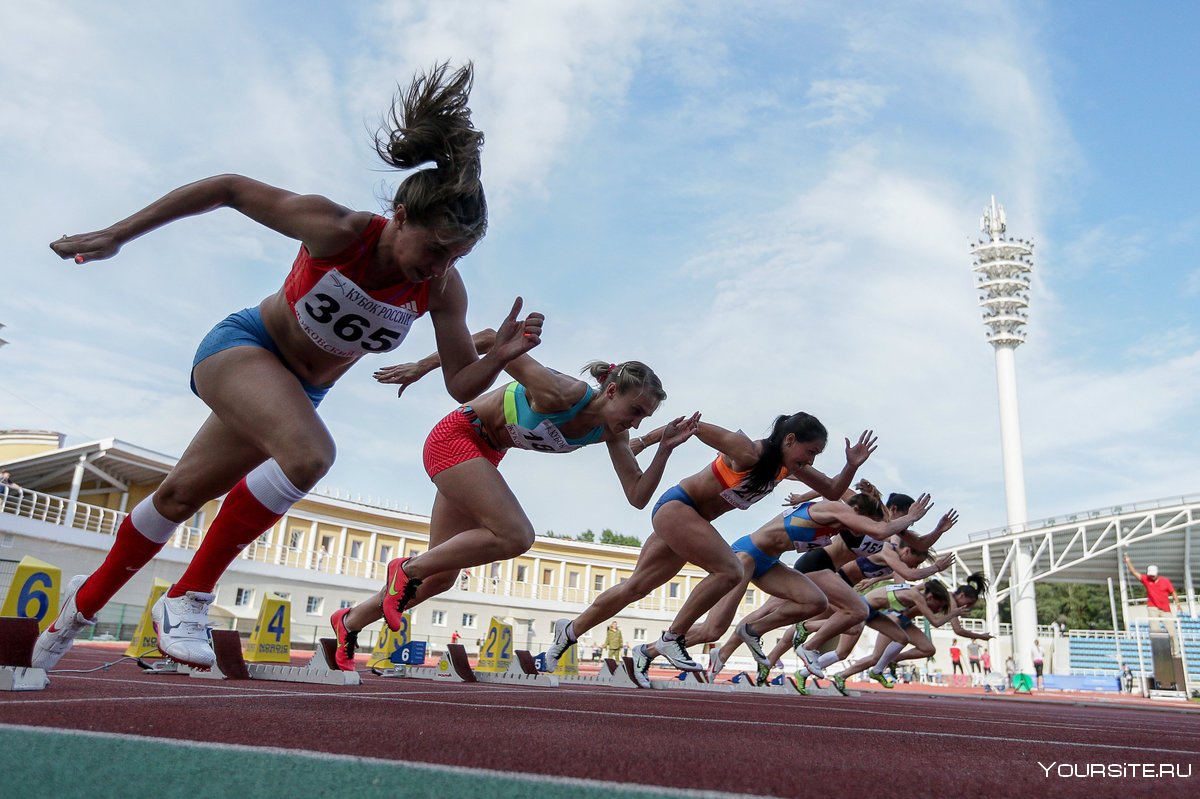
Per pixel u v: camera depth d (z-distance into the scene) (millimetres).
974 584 9914
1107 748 2500
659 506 6367
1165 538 36344
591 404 4398
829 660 9477
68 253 2447
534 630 36469
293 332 2947
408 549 35156
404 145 2578
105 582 3211
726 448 5922
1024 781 1589
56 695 2213
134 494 28016
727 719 3035
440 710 2545
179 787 1135
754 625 8352
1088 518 33531
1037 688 29328
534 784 1223
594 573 39844
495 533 4340
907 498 8570
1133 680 29781
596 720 2543
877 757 1891
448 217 2547
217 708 2086
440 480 4453
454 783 1207
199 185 2660
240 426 2840
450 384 3127
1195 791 1567
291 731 1679
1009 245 44875
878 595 10039
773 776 1476
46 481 27312
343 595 30594
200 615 3293
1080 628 60906
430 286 2883
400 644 7844
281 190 2746
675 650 6789
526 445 4559
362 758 1364
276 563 29828
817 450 5789
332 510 32625
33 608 3779
